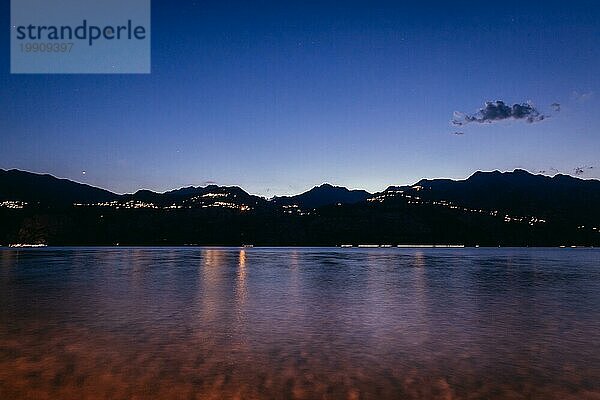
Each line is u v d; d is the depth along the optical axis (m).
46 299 22.86
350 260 71.94
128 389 9.10
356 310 19.56
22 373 10.09
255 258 76.75
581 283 33.44
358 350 12.31
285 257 82.00
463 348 12.58
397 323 16.39
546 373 10.25
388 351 12.21
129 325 15.75
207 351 12.12
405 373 10.23
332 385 9.42
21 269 46.19
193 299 23.00
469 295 25.47
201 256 83.50
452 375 10.10
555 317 17.88
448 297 24.45
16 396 8.69
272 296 24.45
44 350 12.17
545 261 72.31
